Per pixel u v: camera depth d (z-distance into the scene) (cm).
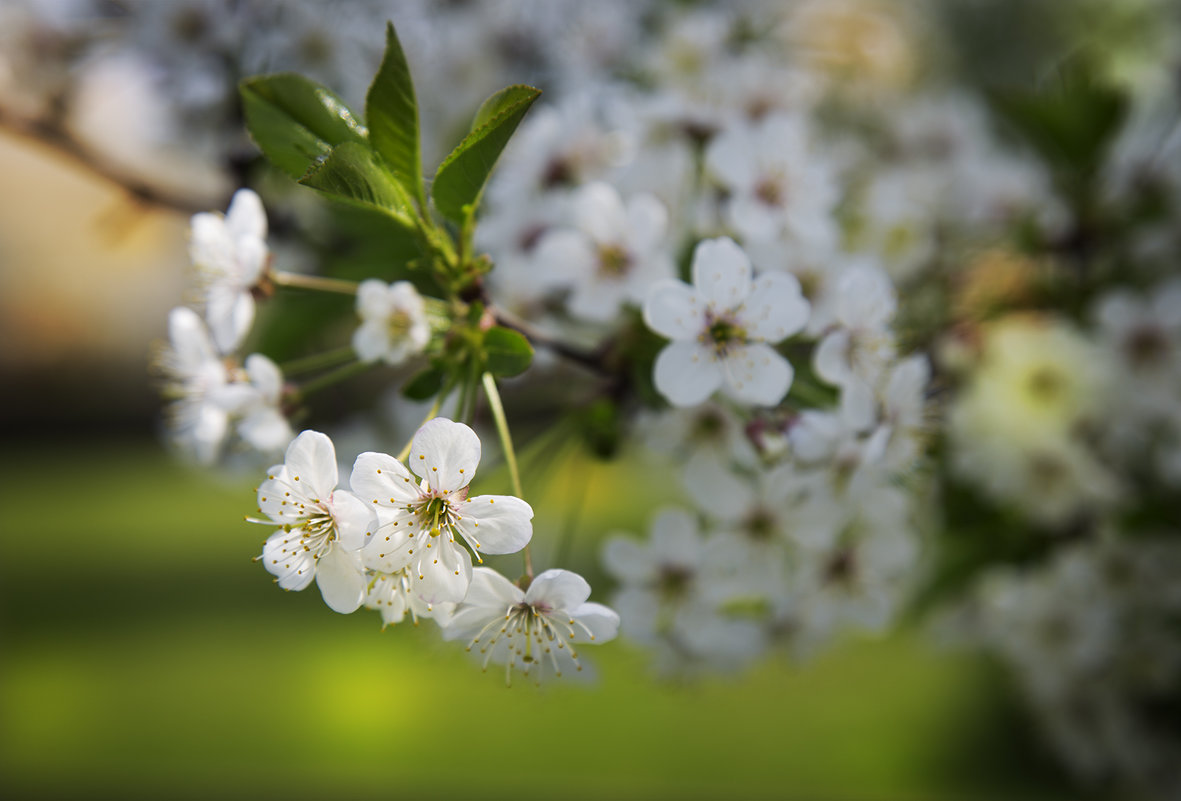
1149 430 55
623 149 51
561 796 97
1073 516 54
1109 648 56
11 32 54
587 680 43
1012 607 56
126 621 150
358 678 124
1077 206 58
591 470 48
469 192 42
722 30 56
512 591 41
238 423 46
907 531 47
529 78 61
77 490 258
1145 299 55
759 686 119
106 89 54
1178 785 63
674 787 98
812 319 45
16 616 155
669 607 46
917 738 104
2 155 228
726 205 49
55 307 295
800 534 46
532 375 51
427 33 57
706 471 46
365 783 100
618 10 61
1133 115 70
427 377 43
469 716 113
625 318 47
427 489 41
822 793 96
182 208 54
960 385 54
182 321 45
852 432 44
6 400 315
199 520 219
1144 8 87
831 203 48
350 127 43
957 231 62
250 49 54
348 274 48
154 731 113
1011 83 96
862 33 70
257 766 104
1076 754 65
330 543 41
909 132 69
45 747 111
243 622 146
